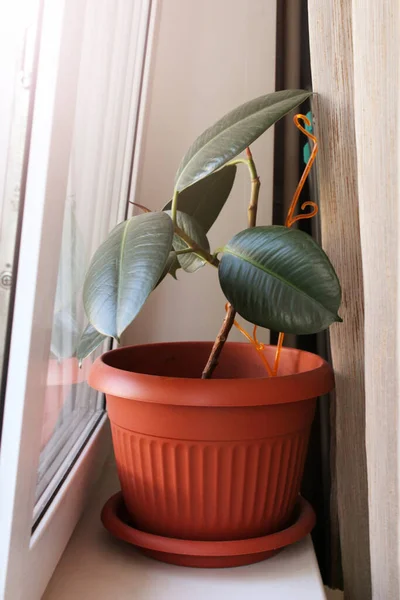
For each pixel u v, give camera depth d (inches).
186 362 31.0
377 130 19.3
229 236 41.6
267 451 23.7
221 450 23.2
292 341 40.8
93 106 27.2
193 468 23.5
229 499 23.9
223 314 41.6
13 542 17.5
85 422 34.8
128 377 23.4
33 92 16.8
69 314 27.6
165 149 41.5
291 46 40.9
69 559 25.1
